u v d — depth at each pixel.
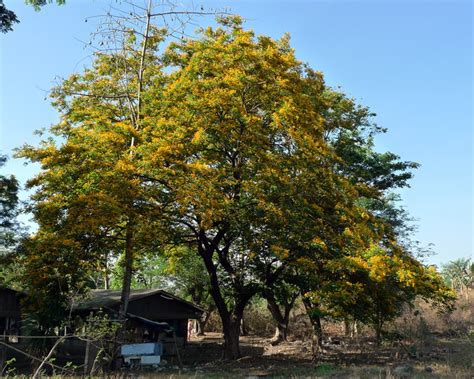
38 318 19.03
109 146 19.48
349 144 26.53
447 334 28.12
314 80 22.77
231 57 20.25
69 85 23.20
